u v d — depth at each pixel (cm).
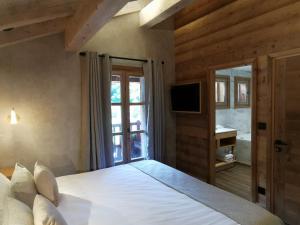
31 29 297
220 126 546
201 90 394
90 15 217
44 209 143
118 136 415
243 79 586
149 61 428
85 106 367
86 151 365
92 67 368
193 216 179
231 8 341
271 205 293
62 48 354
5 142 315
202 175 416
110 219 179
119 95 411
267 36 291
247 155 519
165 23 458
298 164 267
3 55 311
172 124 477
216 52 371
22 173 205
